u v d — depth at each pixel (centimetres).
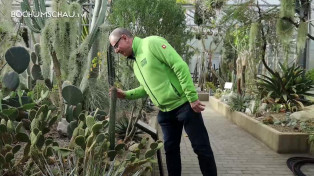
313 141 360
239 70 720
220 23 808
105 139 180
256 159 350
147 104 558
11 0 337
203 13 896
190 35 474
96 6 341
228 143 425
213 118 654
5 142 178
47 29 303
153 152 190
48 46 308
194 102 208
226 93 855
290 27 505
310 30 704
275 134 381
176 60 205
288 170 314
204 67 1218
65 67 314
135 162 184
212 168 222
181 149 386
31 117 214
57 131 286
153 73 216
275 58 804
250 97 625
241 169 316
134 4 387
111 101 215
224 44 1134
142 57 216
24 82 392
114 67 408
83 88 332
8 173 173
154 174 276
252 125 477
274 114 529
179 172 243
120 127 339
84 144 171
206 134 224
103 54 361
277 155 367
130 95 243
